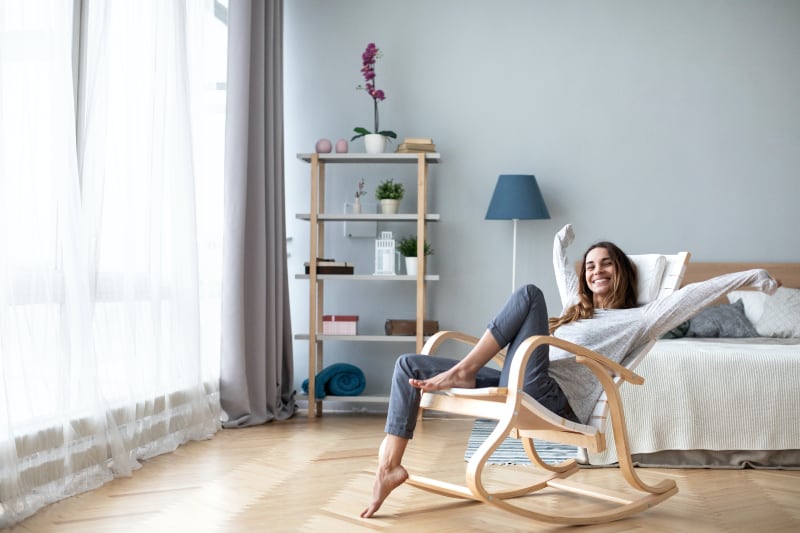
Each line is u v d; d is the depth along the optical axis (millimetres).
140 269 3795
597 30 5672
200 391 4367
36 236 2998
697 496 3295
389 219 5309
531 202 5301
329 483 3398
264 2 5043
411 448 4234
